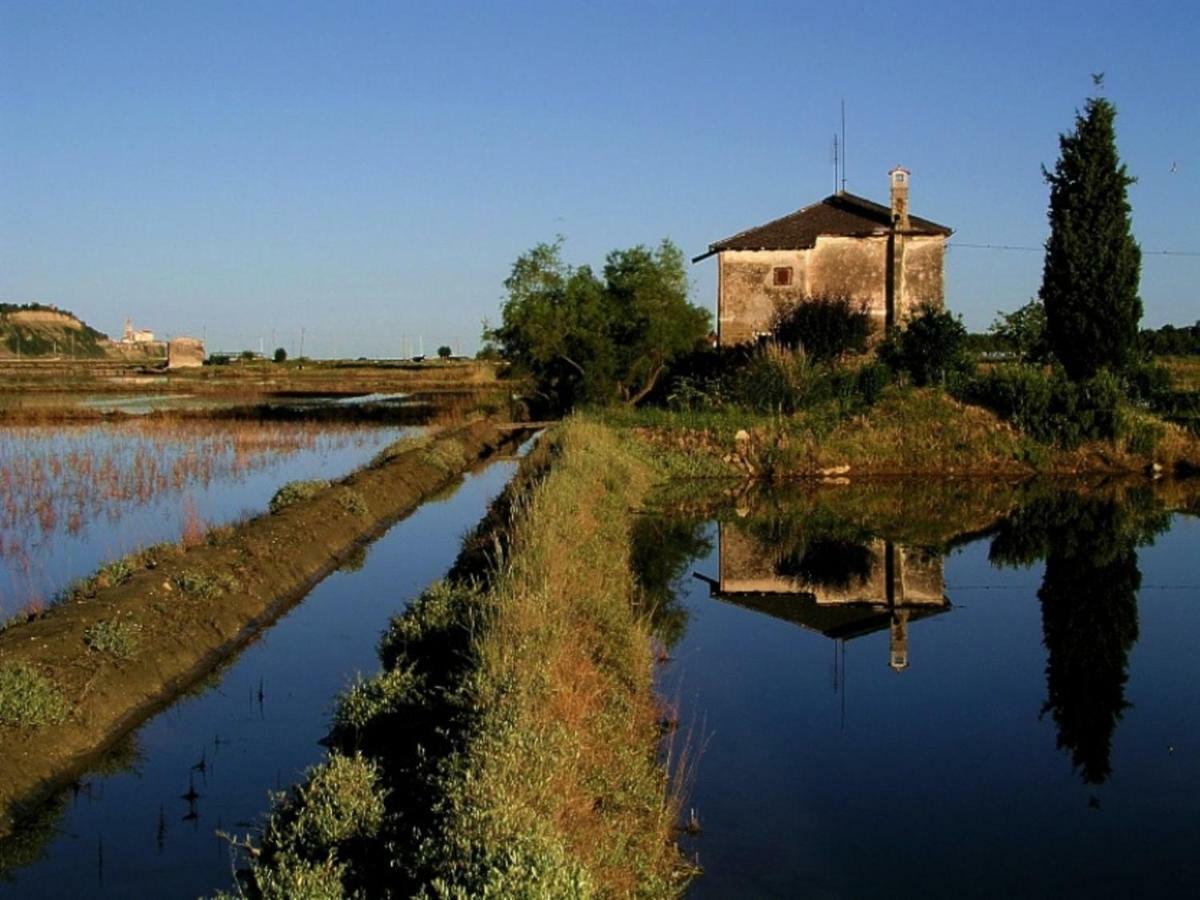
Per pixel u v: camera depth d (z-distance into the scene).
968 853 9.19
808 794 10.41
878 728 12.33
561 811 7.81
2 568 17.19
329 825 8.15
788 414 36.66
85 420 45.47
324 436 40.59
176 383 73.62
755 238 43.94
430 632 12.97
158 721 11.60
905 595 19.30
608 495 24.61
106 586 14.41
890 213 44.84
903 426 35.41
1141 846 9.35
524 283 46.75
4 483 26.55
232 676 13.12
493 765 7.80
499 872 6.18
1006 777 10.91
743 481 33.53
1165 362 59.31
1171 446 35.09
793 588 19.77
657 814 9.20
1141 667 14.92
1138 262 38.56
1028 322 51.12
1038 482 33.44
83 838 8.99
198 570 15.21
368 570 19.39
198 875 8.38
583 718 9.72
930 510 28.50
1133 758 11.47
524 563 13.41
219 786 9.99
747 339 43.84
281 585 16.95
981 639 16.38
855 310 42.81
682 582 20.16
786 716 12.73
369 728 10.60
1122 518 27.25
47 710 10.34
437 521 25.16
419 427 44.16
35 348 160.88
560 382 48.44
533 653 10.28
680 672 14.47
